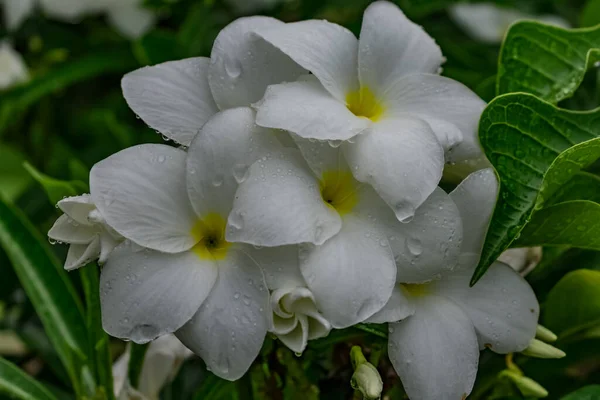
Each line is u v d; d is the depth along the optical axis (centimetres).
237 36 68
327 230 65
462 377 67
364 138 66
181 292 65
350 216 66
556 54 72
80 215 66
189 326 65
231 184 66
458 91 69
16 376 74
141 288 65
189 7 106
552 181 68
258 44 68
